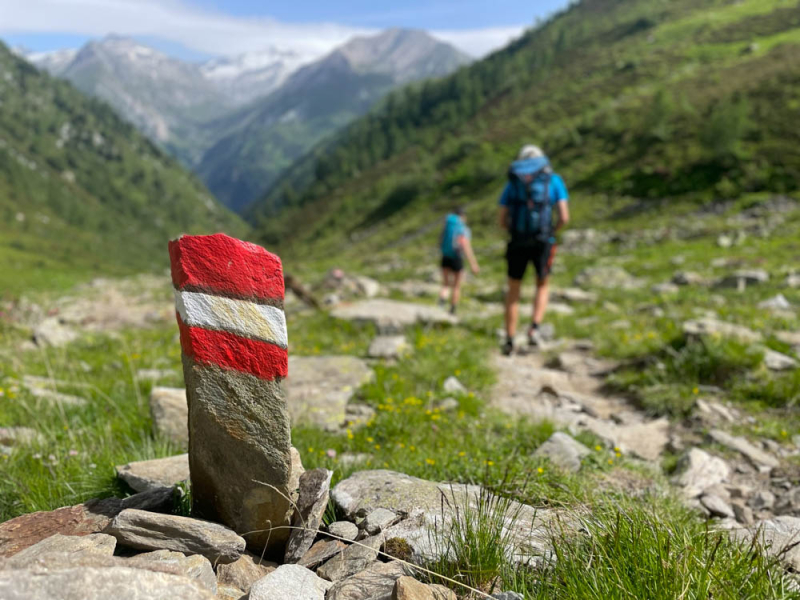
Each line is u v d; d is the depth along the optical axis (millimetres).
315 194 113812
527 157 5215
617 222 34812
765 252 15219
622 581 1395
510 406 3992
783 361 4195
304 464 2553
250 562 1571
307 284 13531
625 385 4391
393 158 109062
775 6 94812
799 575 1671
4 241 117125
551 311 8195
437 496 1936
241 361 1552
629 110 59938
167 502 1759
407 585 1333
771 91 45906
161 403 3014
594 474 2662
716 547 1474
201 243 1513
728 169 36531
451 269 8297
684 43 87375
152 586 1135
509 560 1574
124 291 17375
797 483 2818
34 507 2070
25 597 1042
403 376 4430
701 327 4820
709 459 2980
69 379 4465
